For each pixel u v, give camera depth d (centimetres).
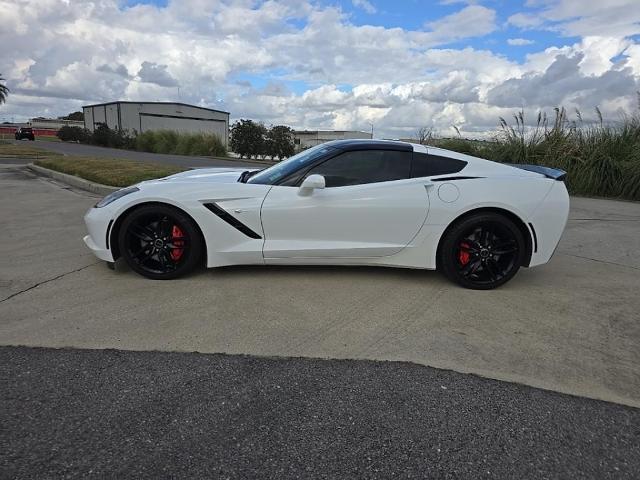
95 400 229
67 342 287
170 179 441
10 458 189
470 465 193
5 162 1730
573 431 216
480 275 399
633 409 233
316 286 394
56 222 631
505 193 390
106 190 913
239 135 3512
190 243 394
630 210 838
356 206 389
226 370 260
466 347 293
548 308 360
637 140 1082
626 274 453
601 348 296
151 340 292
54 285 385
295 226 392
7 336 293
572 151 1089
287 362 270
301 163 409
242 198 390
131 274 414
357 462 193
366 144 407
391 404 232
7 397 230
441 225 392
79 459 190
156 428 211
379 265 408
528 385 252
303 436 208
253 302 357
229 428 212
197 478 182
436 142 1294
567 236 621
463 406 232
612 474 191
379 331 313
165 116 6856
